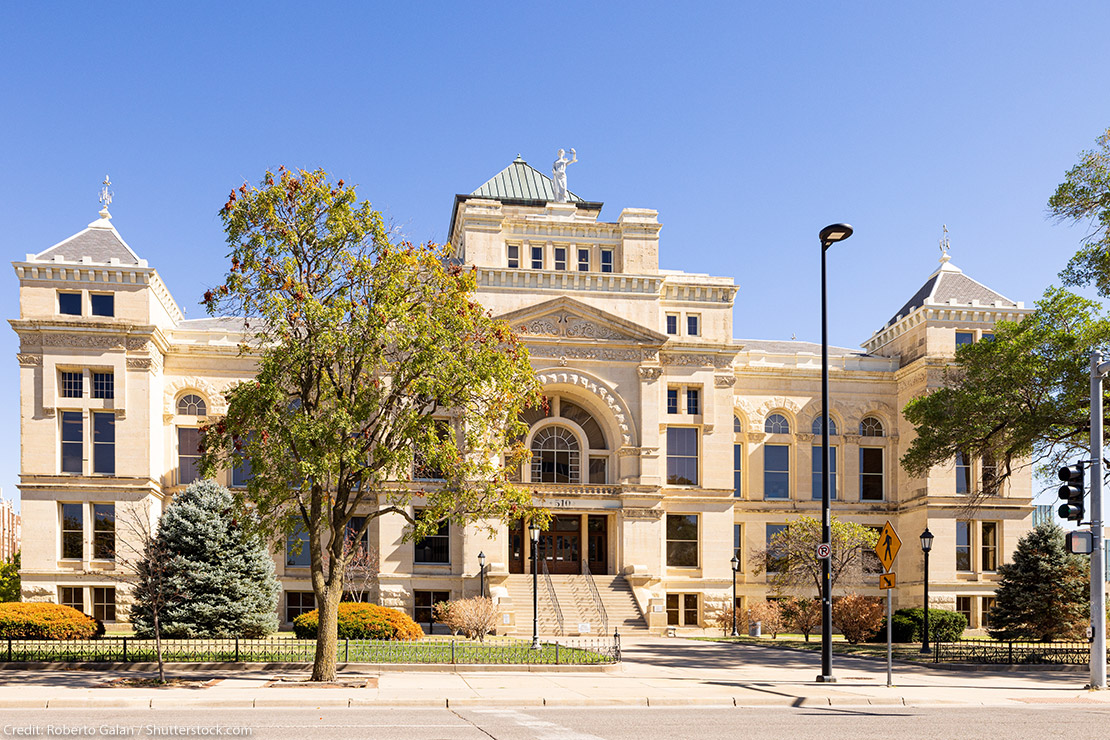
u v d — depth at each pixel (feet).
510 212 215.92
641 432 189.98
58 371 177.37
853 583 211.82
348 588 178.60
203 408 192.65
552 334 189.06
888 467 217.97
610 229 200.95
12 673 89.40
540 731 58.13
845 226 90.22
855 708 73.26
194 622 144.25
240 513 97.71
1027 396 131.85
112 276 179.32
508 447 102.12
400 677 91.35
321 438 85.97
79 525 175.32
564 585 181.27
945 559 201.98
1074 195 122.83
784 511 214.28
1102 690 84.94
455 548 184.14
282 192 88.58
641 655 125.18
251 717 64.34
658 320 195.83
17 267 176.14
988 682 91.71
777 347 239.50
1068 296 128.88
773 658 121.19
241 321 217.77
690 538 195.31
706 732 58.29
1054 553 169.58
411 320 90.63
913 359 213.25
